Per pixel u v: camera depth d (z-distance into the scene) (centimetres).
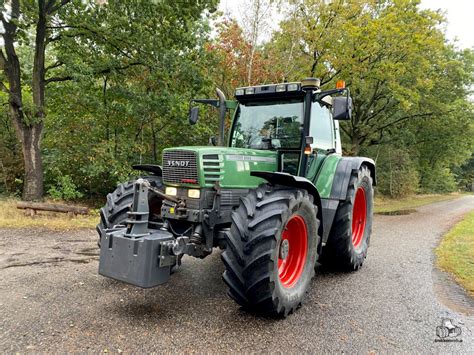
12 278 404
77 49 1177
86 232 702
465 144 2445
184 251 327
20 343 263
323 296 390
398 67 1396
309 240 368
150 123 1309
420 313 346
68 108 1226
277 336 291
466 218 1124
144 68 1226
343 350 273
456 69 1831
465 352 276
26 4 948
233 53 1133
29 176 1089
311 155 440
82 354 252
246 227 319
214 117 1316
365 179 539
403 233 816
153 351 260
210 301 359
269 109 456
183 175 365
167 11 1066
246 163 393
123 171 1159
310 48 1352
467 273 470
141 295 367
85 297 356
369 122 1888
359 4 1322
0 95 1338
